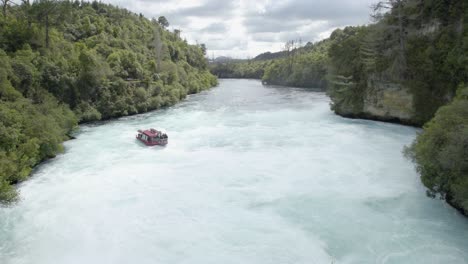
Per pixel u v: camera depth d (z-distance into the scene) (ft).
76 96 200.44
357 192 95.81
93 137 161.27
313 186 100.12
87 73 207.10
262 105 269.03
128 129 179.32
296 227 78.28
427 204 88.53
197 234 75.97
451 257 66.85
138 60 309.42
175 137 160.04
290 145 142.72
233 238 74.18
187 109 250.37
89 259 68.39
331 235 74.90
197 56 538.06
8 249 71.92
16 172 104.68
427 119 175.63
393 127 179.52
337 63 228.02
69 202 92.27
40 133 123.13
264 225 79.10
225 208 87.61
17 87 155.74
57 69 191.11
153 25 487.20
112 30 339.98
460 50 159.02
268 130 171.94
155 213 85.71
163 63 339.57
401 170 111.75
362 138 153.99
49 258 69.00
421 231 76.07
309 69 475.72
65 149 140.56
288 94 366.22
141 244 72.84
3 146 107.04
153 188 100.58
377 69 195.00
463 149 77.82
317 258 67.05
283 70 554.46
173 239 74.28
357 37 225.97
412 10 189.78
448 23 173.99
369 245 71.10
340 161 120.98
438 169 86.17
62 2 246.27
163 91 276.62
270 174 109.70
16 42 195.83
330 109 234.17
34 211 87.51
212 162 122.42
